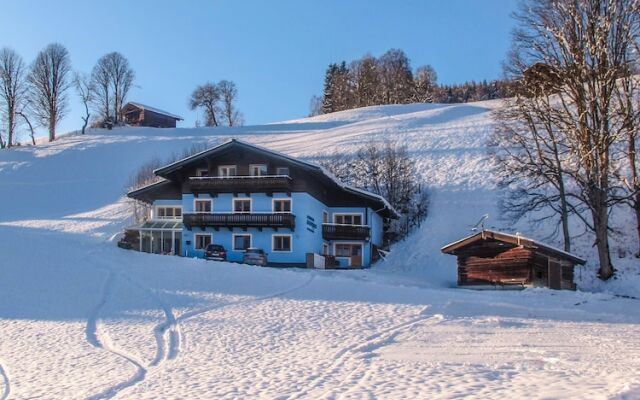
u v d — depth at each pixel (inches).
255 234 1931.6
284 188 1883.6
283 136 3693.4
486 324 799.1
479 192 2391.7
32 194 3009.4
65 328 828.0
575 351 582.9
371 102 5777.6
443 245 2100.1
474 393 399.9
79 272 1269.7
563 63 1446.9
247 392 452.8
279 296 1076.5
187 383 500.4
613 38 1395.2
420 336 708.7
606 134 1417.3
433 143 2972.4
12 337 776.3
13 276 1207.6
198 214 1927.9
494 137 2257.6
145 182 2810.0
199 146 3533.5
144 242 2007.9
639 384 380.5
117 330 805.2
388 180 2524.6
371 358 579.5
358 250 2105.1
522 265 1363.2
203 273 1301.7
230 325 820.6
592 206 1508.4
